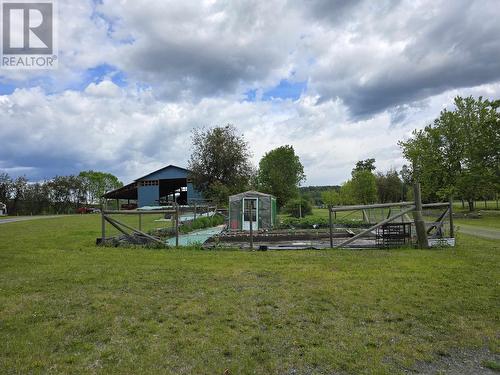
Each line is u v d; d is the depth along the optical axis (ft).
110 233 56.24
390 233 38.24
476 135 118.01
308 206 118.52
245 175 130.82
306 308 17.60
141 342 13.84
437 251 34.63
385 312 17.08
